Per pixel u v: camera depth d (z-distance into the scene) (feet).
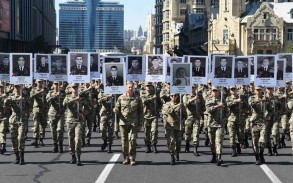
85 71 62.08
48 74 69.62
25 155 60.08
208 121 54.54
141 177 46.85
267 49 310.04
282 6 326.03
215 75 59.06
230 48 315.17
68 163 54.44
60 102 62.34
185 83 54.80
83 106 65.67
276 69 59.16
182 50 428.56
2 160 56.49
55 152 62.39
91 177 46.80
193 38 422.41
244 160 56.95
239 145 61.72
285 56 72.18
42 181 45.11
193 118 61.72
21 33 419.13
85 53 61.87
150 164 54.03
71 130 53.52
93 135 80.02
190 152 63.36
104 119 63.16
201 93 63.93
